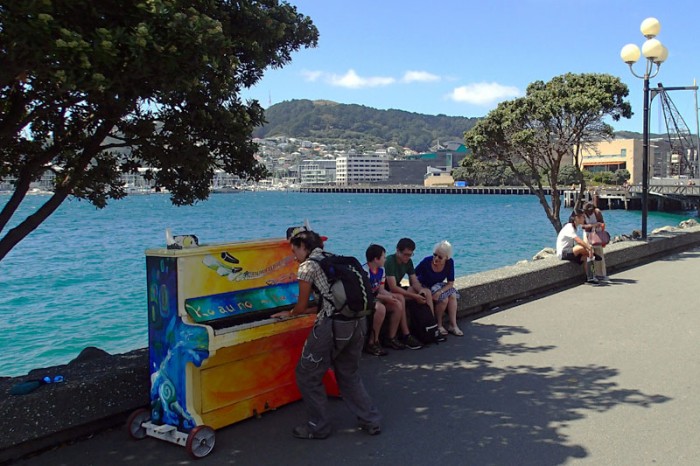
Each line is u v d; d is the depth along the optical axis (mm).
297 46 6871
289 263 5406
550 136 18047
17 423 4164
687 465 4027
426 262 7590
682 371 5996
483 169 19766
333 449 4406
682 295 9922
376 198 146625
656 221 58344
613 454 4207
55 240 36438
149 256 4617
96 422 4691
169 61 4203
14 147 6090
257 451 4387
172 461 4238
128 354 5371
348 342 4555
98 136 5922
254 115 6406
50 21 3727
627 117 17547
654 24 14281
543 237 37500
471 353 6742
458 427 4734
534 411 5023
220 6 5730
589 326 7883
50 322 13703
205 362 4578
